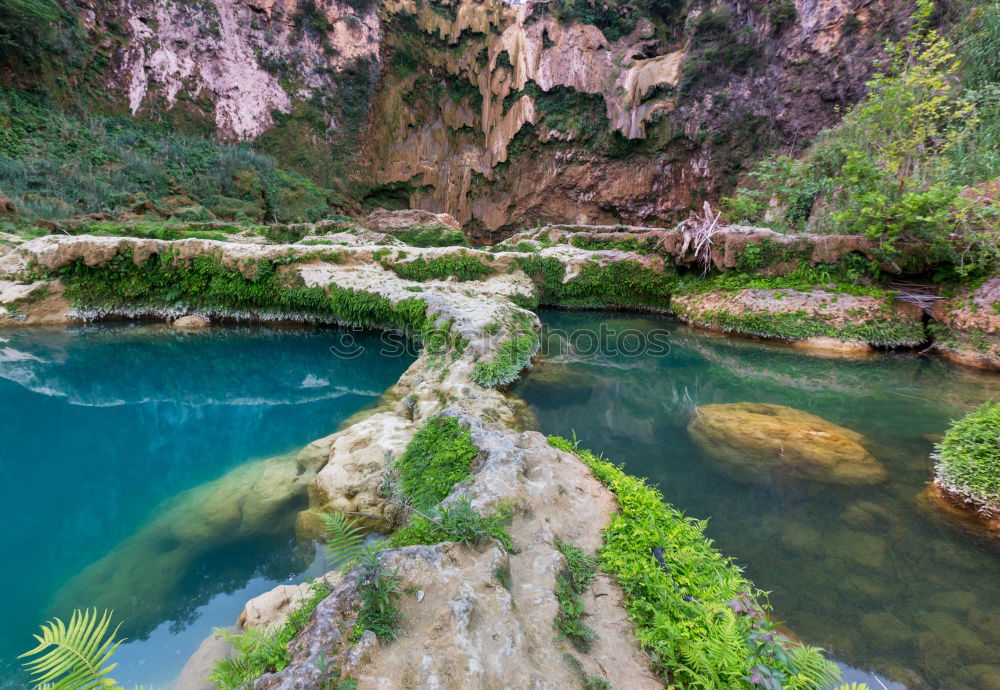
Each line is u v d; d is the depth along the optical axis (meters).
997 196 7.71
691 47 22.86
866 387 6.74
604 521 2.94
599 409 5.98
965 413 5.68
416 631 1.92
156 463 4.89
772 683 1.73
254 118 24.06
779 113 20.94
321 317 10.22
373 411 5.94
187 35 21.94
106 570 3.31
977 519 3.59
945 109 9.19
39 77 18.00
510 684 1.79
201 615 2.90
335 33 25.33
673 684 1.90
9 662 2.57
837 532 3.48
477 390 5.90
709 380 7.14
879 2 17.78
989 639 2.55
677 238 11.74
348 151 26.89
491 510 2.77
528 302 12.22
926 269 8.82
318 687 1.66
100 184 15.68
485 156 28.27
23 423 5.81
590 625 2.16
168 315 10.47
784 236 9.94
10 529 3.79
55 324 9.81
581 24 25.45
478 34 27.14
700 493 4.00
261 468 4.69
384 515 3.75
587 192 26.75
